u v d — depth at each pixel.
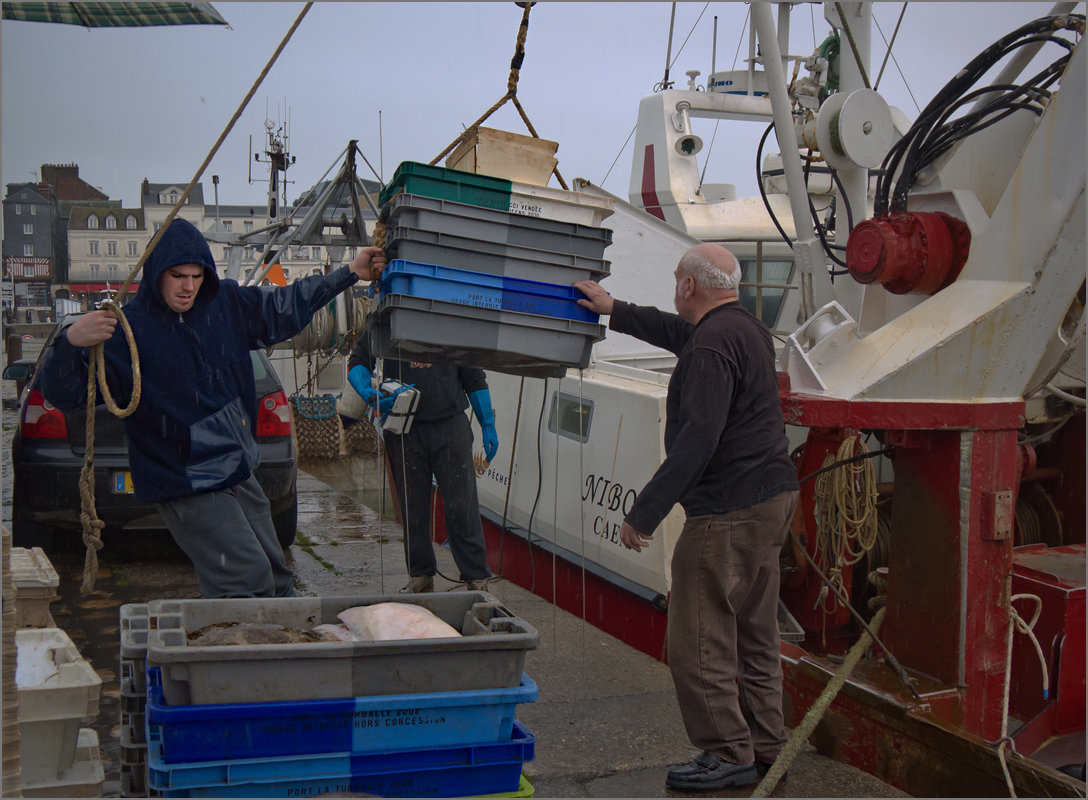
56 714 2.55
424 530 5.07
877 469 5.38
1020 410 3.65
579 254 3.33
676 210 6.55
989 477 3.63
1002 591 3.67
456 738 2.46
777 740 3.30
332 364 13.58
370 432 12.12
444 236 3.11
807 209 4.52
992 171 4.05
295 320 3.34
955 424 3.58
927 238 3.89
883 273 3.93
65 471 5.50
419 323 3.12
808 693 3.87
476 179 3.15
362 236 10.60
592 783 3.22
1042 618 4.10
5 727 2.31
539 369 3.63
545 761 3.37
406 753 2.41
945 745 3.27
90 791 2.58
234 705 2.27
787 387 3.83
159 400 3.10
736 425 3.11
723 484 3.11
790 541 4.62
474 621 2.79
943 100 3.95
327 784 2.37
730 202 6.64
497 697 2.48
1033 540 5.18
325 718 2.35
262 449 6.02
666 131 6.66
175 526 3.19
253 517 3.42
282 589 3.49
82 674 2.63
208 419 3.18
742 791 3.16
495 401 6.09
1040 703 4.09
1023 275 3.61
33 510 5.56
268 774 2.31
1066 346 3.69
